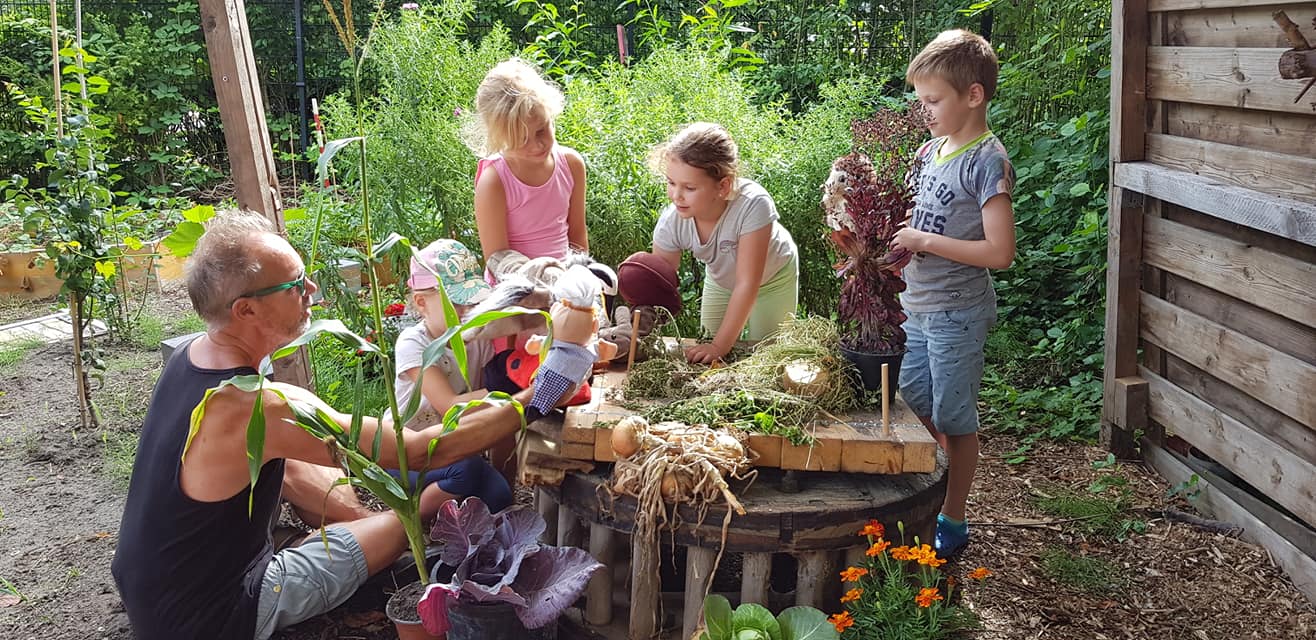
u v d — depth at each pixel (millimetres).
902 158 2789
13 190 4695
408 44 5066
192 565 2477
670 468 2457
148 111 9414
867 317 2775
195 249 2428
